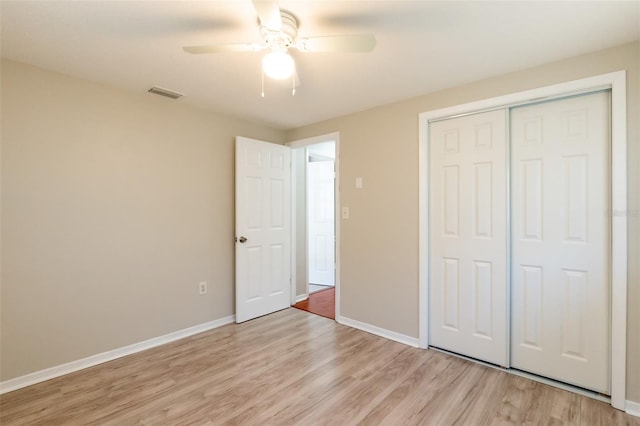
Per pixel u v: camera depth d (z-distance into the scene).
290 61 1.64
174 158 2.96
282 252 3.84
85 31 1.80
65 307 2.36
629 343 1.89
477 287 2.52
